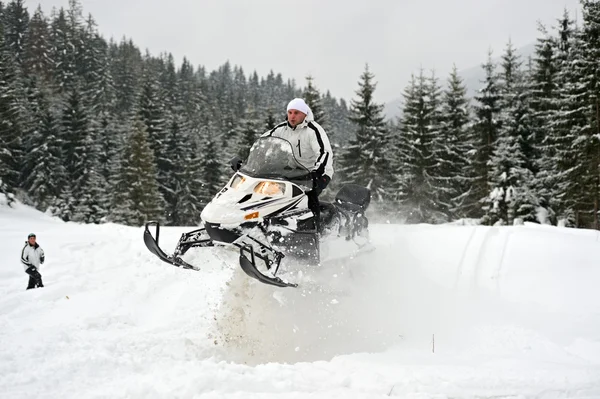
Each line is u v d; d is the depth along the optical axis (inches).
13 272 437.4
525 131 1256.2
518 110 1266.0
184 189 1994.3
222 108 4611.2
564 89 1107.9
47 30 3617.1
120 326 225.1
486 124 1368.1
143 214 1724.9
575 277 257.0
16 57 3275.1
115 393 135.1
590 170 1055.6
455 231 349.4
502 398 136.6
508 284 262.4
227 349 192.7
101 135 2303.2
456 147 1464.1
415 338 203.9
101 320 227.8
